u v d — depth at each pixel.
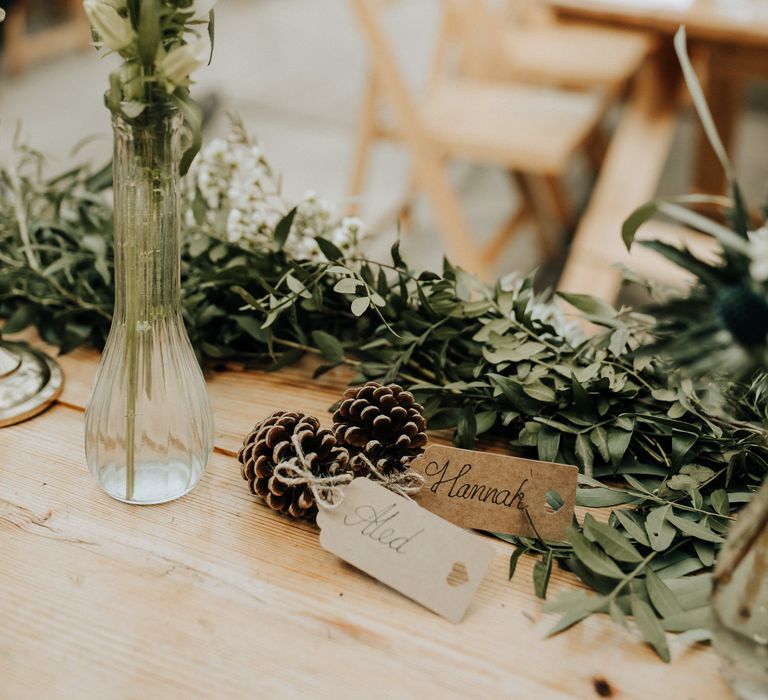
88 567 0.65
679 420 0.77
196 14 0.57
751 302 0.48
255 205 0.91
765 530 0.52
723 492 0.70
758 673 0.54
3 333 0.90
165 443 0.69
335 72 4.20
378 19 2.06
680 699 0.56
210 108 3.56
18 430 0.79
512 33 2.73
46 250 0.96
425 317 0.86
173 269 0.65
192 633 0.60
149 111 0.57
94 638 0.59
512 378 0.77
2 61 3.90
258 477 0.68
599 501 0.70
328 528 0.64
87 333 0.90
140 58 0.54
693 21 1.75
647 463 0.77
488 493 0.69
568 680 0.58
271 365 0.92
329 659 0.58
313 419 0.69
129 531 0.68
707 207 2.52
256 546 0.68
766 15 1.76
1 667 0.56
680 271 1.79
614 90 2.39
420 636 0.61
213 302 0.91
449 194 2.28
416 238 2.87
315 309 0.85
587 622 0.62
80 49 4.11
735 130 2.48
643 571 0.63
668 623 0.59
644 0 1.85
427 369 0.87
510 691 0.57
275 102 3.80
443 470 0.69
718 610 0.55
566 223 2.87
